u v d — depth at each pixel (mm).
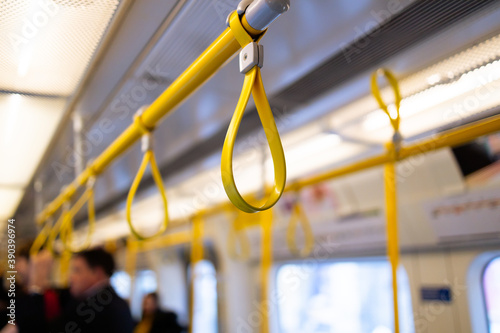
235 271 3945
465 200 2207
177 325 4543
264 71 1470
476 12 1143
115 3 948
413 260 2580
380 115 1916
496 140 2012
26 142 1919
